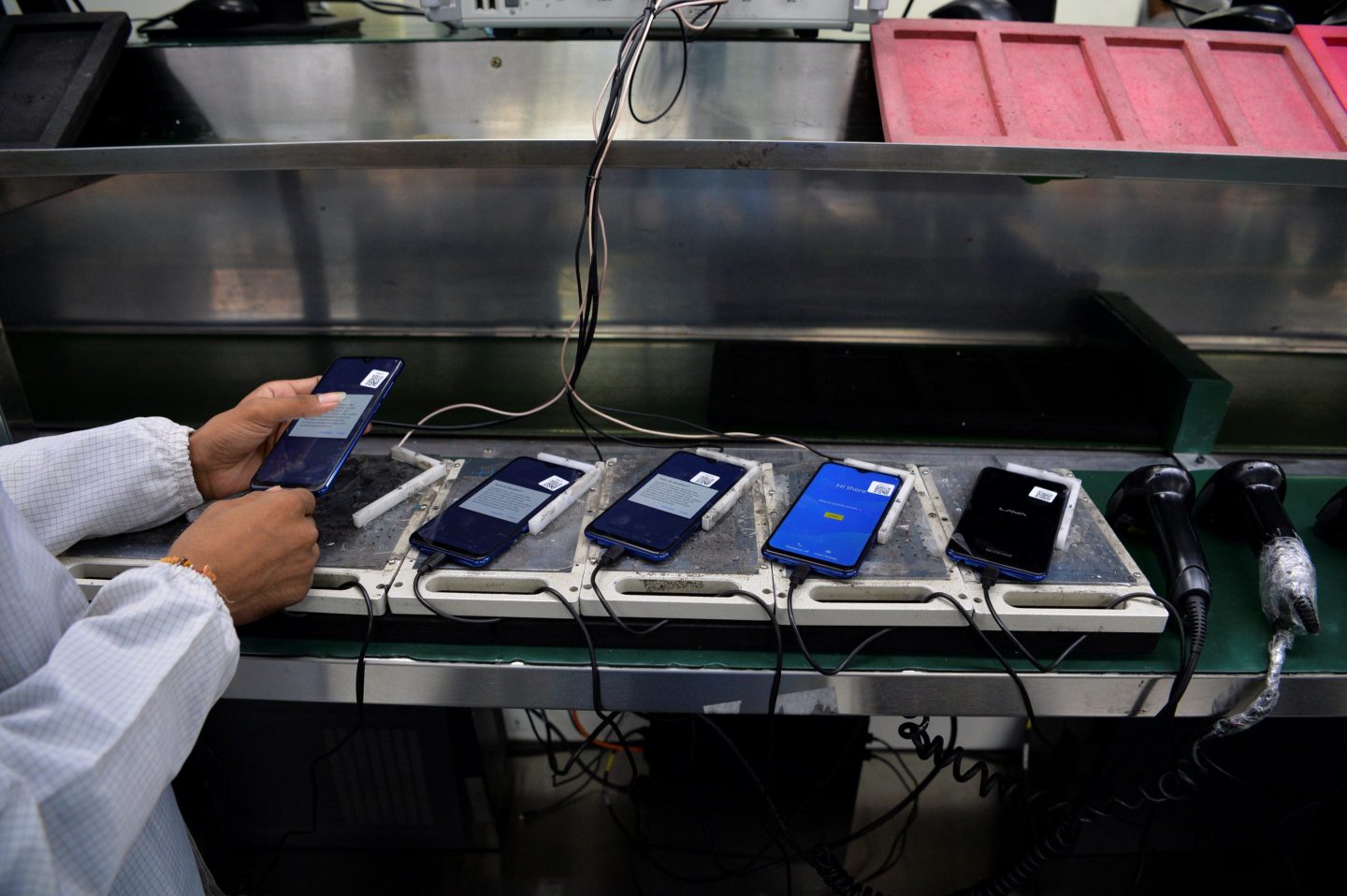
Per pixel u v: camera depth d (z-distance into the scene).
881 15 1.07
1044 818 1.52
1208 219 1.52
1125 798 1.31
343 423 0.99
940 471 1.06
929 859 1.51
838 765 1.35
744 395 1.37
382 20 1.56
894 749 1.72
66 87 1.13
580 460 1.11
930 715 0.91
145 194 1.57
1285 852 1.43
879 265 1.59
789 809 1.51
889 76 1.10
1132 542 1.05
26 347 1.62
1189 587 0.90
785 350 1.56
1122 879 1.47
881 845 1.54
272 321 1.69
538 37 1.20
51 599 0.65
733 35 1.19
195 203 1.58
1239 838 1.43
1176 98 1.11
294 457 0.95
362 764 1.36
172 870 0.76
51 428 1.32
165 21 1.51
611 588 0.87
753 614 0.87
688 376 1.50
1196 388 1.20
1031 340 1.64
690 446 1.22
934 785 1.66
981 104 1.09
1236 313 1.61
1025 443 1.28
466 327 1.68
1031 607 0.87
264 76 1.23
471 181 1.54
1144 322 1.43
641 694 0.89
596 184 1.00
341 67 1.22
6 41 1.17
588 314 1.15
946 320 1.64
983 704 0.90
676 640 0.89
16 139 1.08
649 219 1.56
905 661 0.89
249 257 1.63
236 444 0.94
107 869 0.56
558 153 1.01
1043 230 1.54
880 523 0.94
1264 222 1.51
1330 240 1.52
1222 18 1.26
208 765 1.36
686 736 1.46
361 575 0.89
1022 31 1.14
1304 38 1.16
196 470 0.96
